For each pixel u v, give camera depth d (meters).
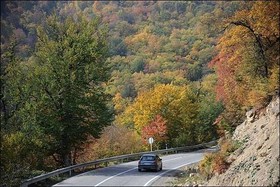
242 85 28.52
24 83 34.50
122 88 103.12
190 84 91.94
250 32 27.38
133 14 165.50
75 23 37.50
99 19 37.69
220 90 32.75
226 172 19.52
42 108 33.75
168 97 65.69
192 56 119.62
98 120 35.56
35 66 34.94
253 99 25.05
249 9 27.95
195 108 68.31
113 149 52.03
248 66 27.70
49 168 33.34
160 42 130.75
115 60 122.75
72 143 35.00
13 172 21.70
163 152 50.09
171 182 24.86
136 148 56.44
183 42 127.06
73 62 34.59
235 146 22.94
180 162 38.09
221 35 31.42
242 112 31.42
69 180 26.02
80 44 35.62
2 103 35.00
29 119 32.41
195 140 69.38
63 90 34.19
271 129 19.16
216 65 32.06
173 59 119.81
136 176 27.83
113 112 37.44
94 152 47.19
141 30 148.00
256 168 17.03
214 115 70.62
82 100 34.28
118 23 154.25
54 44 35.47
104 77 36.34
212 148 58.47
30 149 29.36
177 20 152.88
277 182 14.66
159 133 58.72
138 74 110.19
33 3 154.12
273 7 25.00
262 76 26.81
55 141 33.72
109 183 24.67
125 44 138.12
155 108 64.19
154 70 116.12
